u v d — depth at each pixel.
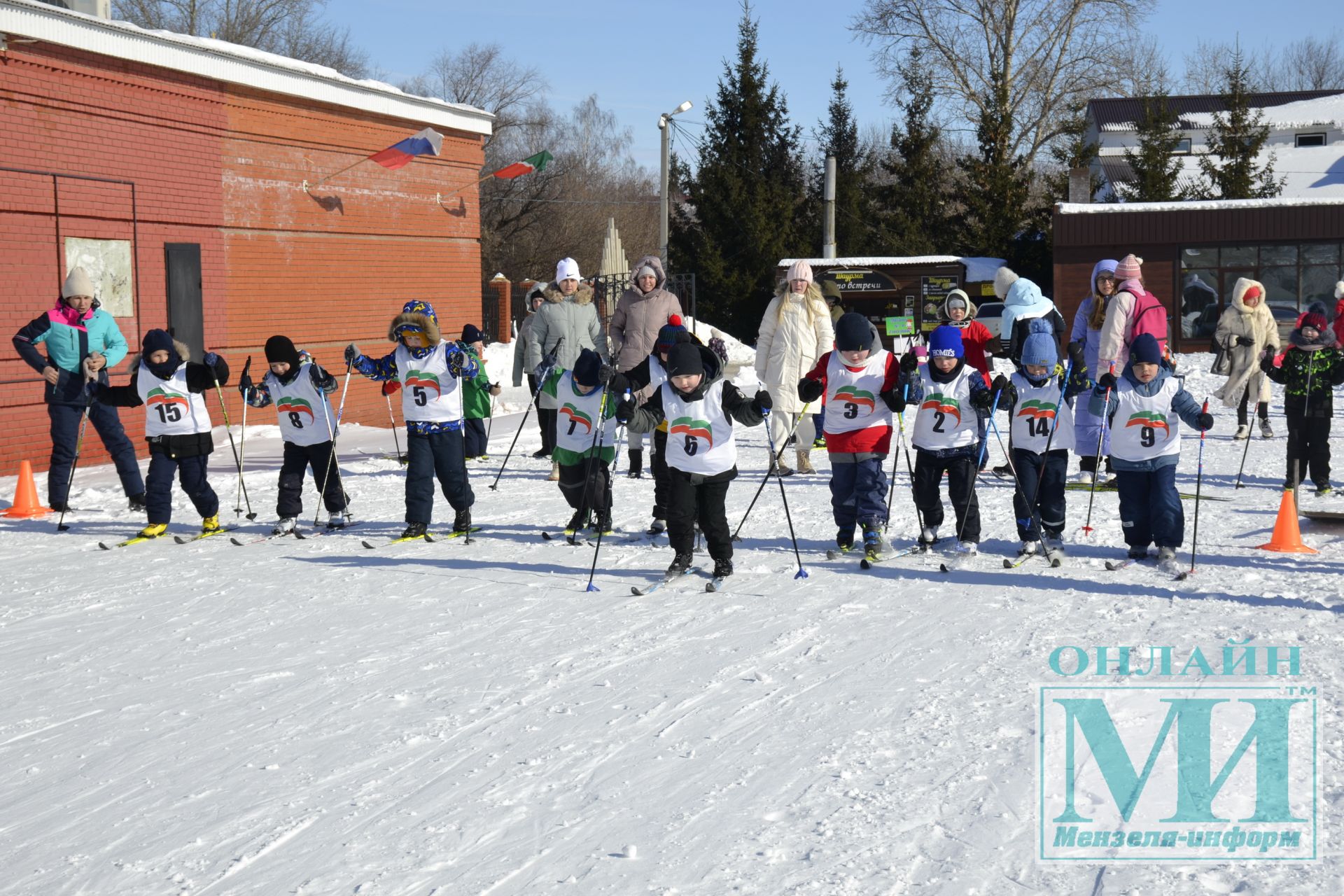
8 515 10.35
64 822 4.02
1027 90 43.31
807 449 12.24
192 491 9.28
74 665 5.83
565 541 8.87
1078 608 6.55
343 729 4.84
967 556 8.02
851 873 3.46
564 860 3.61
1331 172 41.12
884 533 8.10
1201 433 7.45
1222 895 3.29
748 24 42.97
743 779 4.22
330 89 18.28
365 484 11.96
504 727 4.83
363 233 19.47
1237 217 29.08
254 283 17.20
